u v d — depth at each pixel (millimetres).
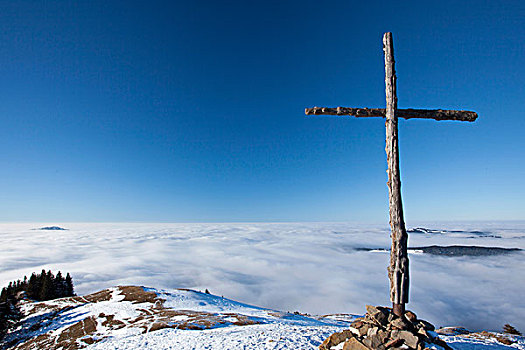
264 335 15734
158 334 20875
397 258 9062
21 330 42562
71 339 33750
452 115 9766
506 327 23547
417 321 9031
